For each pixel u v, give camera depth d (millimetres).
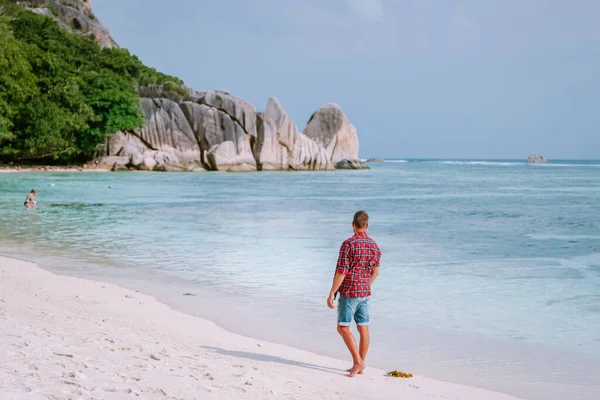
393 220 24984
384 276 12578
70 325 7211
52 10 96062
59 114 64500
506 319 9102
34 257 14531
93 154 73500
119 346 6242
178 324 8367
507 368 6895
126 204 30938
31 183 46156
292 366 6516
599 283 11789
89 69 76062
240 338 7836
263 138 82500
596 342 7930
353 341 6422
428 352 7492
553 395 6066
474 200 37312
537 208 31500
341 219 24391
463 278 12328
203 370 5656
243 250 15906
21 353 5254
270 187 48812
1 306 8023
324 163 92375
